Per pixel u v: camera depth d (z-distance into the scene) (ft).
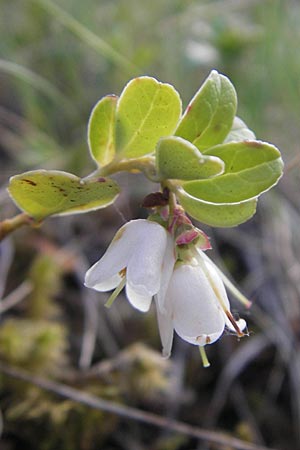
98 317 0.41
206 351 0.41
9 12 0.54
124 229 0.23
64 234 0.44
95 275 0.23
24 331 0.37
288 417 0.40
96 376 0.37
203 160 0.23
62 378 0.37
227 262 0.45
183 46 0.53
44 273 0.40
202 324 0.23
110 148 0.27
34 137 0.48
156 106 0.25
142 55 0.51
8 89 0.54
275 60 0.50
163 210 0.24
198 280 0.23
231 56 0.52
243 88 0.51
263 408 0.40
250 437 0.38
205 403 0.39
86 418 0.36
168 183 0.24
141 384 0.37
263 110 0.50
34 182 0.25
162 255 0.23
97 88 0.52
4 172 0.47
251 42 0.52
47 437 0.35
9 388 0.36
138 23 0.56
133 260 0.23
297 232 0.46
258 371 0.41
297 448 0.39
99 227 0.46
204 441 0.37
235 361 0.40
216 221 0.25
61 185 0.25
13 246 0.42
